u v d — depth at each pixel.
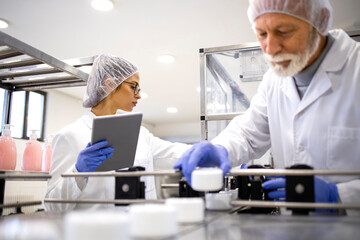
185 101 6.16
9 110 2.22
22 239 0.47
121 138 1.41
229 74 2.34
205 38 3.55
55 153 1.57
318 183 0.93
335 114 1.12
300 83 1.24
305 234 0.56
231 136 1.43
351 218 0.75
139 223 0.57
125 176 0.90
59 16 3.08
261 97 1.47
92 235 0.46
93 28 3.32
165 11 3.02
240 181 1.00
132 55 4.02
